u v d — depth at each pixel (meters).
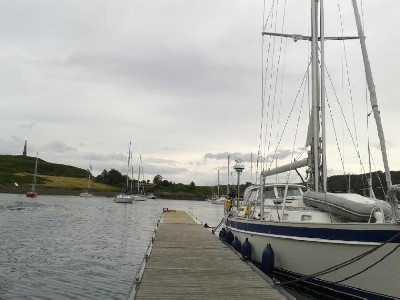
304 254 9.11
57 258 15.74
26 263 14.48
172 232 18.31
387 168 8.02
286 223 9.68
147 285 7.92
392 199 7.69
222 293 7.41
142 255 17.17
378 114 8.45
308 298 9.17
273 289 7.73
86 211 51.09
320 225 8.55
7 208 49.72
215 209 72.56
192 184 153.75
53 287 11.22
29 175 131.75
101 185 134.12
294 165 11.27
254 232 11.56
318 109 11.16
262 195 11.71
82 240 21.66
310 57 12.44
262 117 14.69
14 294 10.38
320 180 10.88
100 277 12.62
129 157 94.38
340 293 8.38
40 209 50.69
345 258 8.04
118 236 24.31
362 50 9.11
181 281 8.30
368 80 8.83
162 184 148.38
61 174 153.88
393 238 7.15
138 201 98.88
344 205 8.88
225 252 12.34
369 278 7.72
